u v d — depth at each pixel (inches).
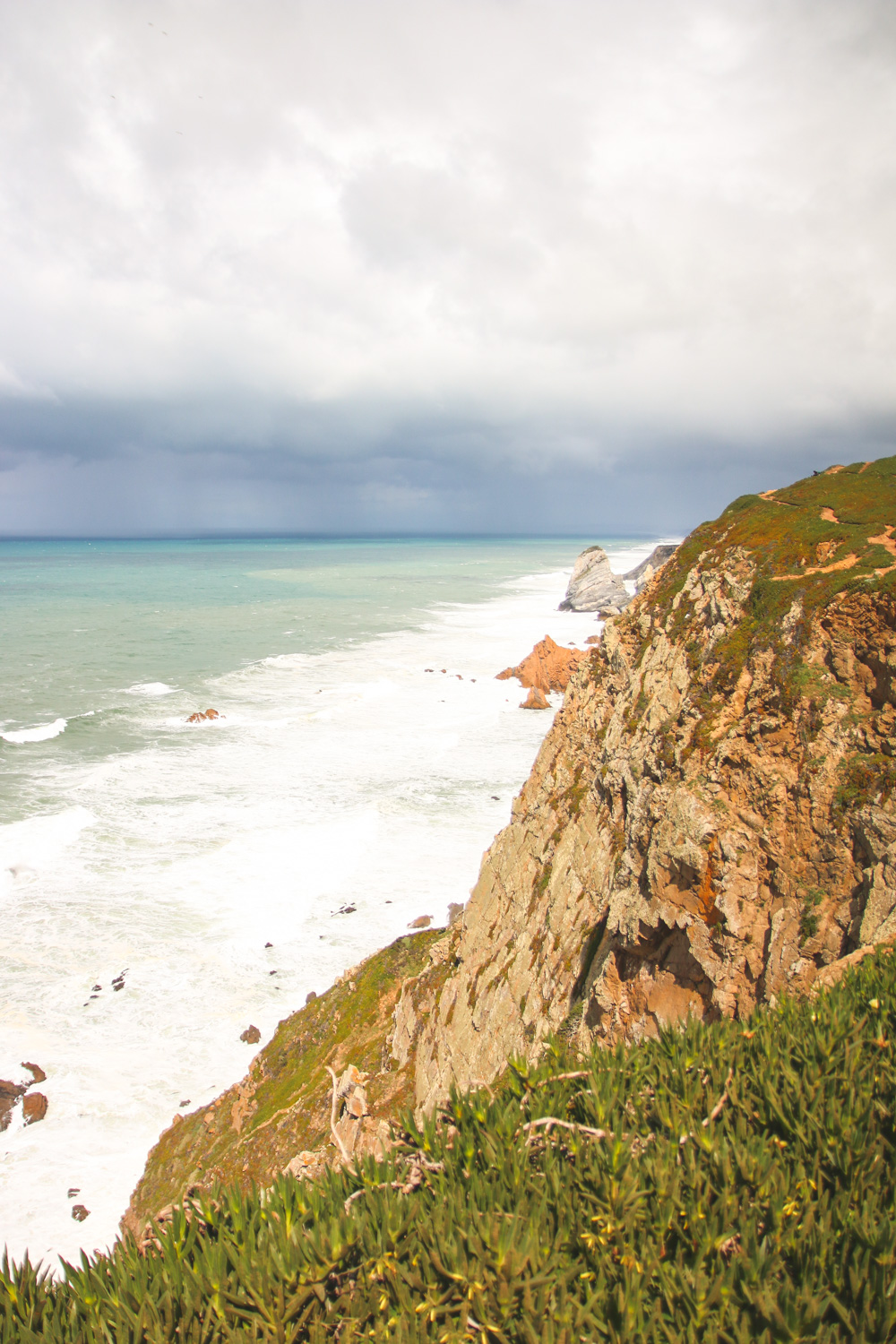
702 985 515.8
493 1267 144.0
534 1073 214.4
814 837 492.1
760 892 503.2
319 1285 146.0
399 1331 134.6
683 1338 131.1
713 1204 158.7
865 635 540.1
